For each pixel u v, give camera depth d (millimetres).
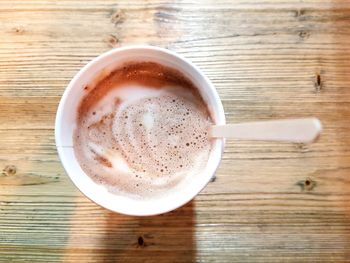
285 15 195
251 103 189
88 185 161
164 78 177
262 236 183
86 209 184
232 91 190
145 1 195
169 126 174
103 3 194
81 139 172
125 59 171
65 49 191
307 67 192
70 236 183
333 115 189
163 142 173
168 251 182
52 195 184
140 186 168
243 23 194
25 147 186
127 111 176
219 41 193
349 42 193
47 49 191
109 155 172
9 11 193
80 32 192
